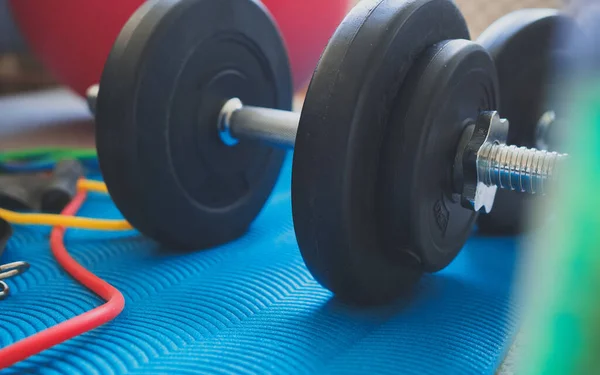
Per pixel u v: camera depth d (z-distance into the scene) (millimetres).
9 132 1061
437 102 420
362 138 410
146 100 495
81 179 708
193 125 528
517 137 596
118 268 534
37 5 875
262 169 602
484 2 1061
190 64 515
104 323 449
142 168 503
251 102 577
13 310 469
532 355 314
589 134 291
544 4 1010
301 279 514
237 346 427
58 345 427
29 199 669
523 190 441
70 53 903
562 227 301
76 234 606
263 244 582
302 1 875
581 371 298
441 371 405
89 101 630
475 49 445
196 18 510
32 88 1639
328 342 432
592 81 289
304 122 414
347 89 406
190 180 537
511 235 605
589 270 294
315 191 414
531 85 585
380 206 432
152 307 474
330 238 423
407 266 463
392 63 417
